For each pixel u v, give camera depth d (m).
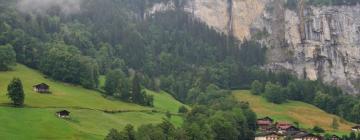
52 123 180.38
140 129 165.25
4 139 153.12
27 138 159.50
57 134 169.88
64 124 182.75
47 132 169.75
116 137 153.12
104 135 181.50
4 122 171.25
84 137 172.50
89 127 189.75
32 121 179.00
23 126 171.38
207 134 191.75
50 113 194.50
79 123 191.75
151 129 166.75
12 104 197.88
